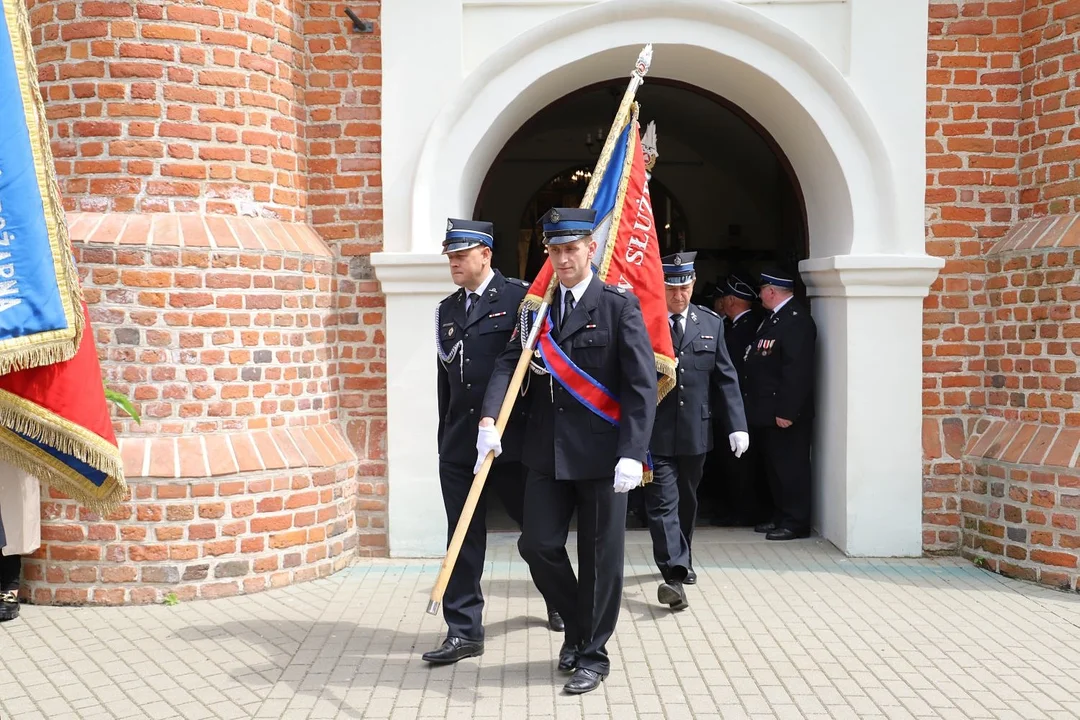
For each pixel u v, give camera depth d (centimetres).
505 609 508
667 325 476
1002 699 387
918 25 590
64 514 520
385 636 465
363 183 601
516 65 589
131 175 532
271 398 555
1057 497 540
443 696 391
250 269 544
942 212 604
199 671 420
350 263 603
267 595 532
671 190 1248
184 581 523
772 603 515
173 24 532
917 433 602
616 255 473
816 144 617
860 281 592
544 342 403
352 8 598
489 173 678
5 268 370
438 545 602
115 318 522
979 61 597
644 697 389
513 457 432
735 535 669
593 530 399
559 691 396
